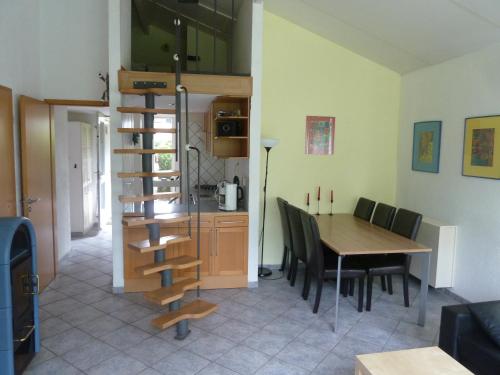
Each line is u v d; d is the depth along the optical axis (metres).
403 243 3.45
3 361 2.27
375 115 5.02
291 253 4.37
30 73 3.97
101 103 4.43
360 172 5.05
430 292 4.16
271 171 4.83
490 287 3.56
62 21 4.33
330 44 4.82
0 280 2.23
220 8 5.21
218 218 4.09
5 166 3.31
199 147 6.02
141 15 5.83
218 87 3.96
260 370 2.66
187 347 2.95
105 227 7.21
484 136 3.59
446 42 3.74
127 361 2.75
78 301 3.79
